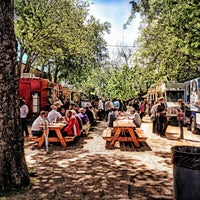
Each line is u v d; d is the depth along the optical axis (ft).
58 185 21.52
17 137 20.79
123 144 40.29
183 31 42.34
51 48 79.20
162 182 22.54
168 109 69.51
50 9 74.64
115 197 19.13
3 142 20.29
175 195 18.89
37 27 62.39
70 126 39.19
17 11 61.72
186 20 39.17
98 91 149.18
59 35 75.97
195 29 38.91
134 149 36.65
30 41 65.62
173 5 41.06
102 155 32.63
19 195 19.31
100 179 23.16
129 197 19.15
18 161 20.75
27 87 71.56
